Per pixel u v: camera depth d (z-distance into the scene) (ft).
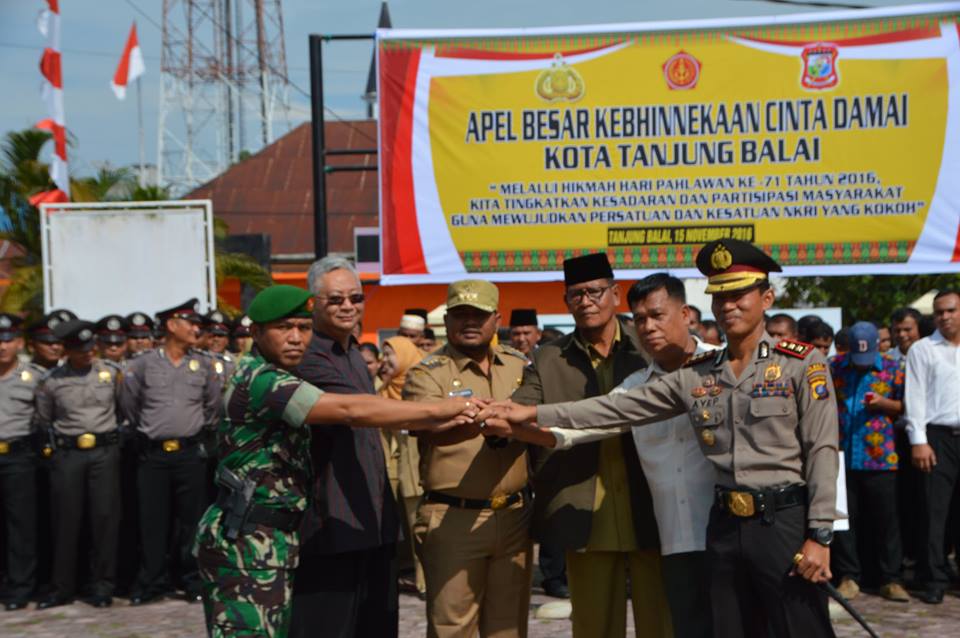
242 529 12.82
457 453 15.19
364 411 13.17
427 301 54.70
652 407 14.03
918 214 34.24
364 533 14.39
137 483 26.09
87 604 26.16
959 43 33.78
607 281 15.25
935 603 23.48
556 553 15.01
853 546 24.35
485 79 35.29
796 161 34.58
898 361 24.57
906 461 25.45
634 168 34.99
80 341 25.90
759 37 34.47
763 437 13.07
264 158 87.81
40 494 27.66
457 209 35.53
